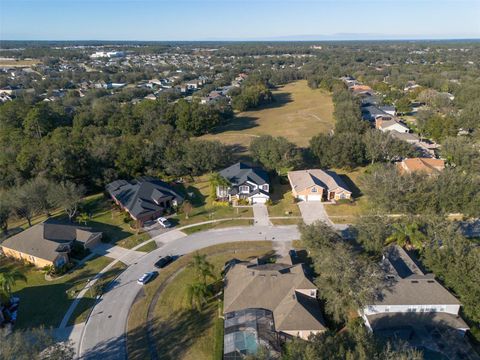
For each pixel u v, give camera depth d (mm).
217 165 85000
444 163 83875
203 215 67562
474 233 58500
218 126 134125
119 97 175500
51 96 181875
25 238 55500
